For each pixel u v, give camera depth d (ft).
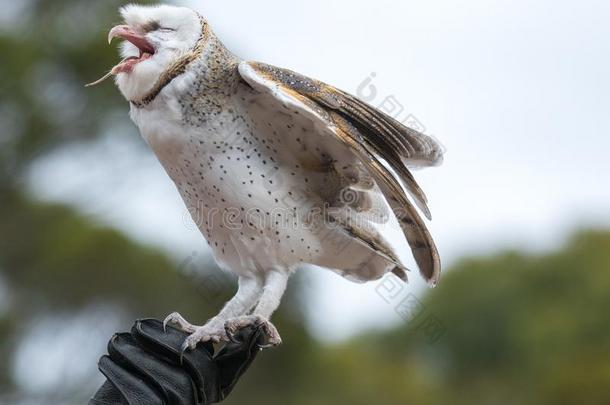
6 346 53.62
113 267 52.31
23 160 57.31
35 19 57.77
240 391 52.85
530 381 81.30
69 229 54.75
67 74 56.90
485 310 86.79
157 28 22.80
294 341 51.47
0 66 56.54
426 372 79.97
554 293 89.45
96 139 56.80
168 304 50.65
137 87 22.58
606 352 81.30
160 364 19.76
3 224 56.08
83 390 53.31
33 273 54.80
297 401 53.26
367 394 65.51
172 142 22.68
